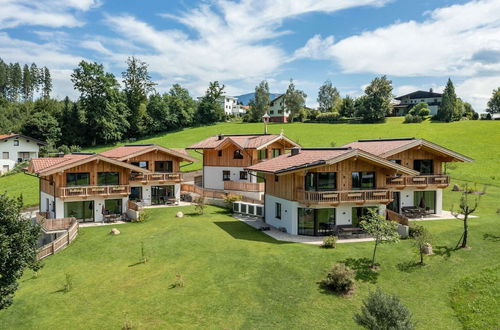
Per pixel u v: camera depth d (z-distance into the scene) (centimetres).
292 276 2064
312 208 2814
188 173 5794
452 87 9781
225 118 11850
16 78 16238
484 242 2466
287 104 11200
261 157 4444
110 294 1984
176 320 1698
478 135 7344
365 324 1416
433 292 1911
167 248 2594
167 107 10300
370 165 2859
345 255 2309
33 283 2203
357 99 10956
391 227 2148
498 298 1784
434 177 3278
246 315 1727
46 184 3681
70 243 2859
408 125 8881
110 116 9062
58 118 9112
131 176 3919
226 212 3781
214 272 2158
